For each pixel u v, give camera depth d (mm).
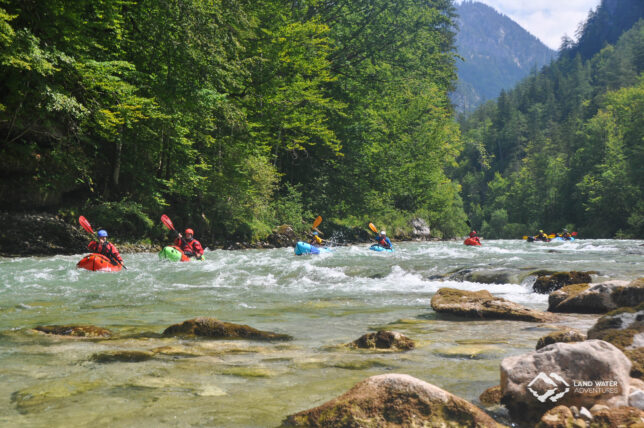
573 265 9625
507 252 16203
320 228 28438
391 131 35906
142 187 18016
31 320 4914
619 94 71562
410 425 2037
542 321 4863
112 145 17406
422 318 5195
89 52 14664
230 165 20578
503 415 2254
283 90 24250
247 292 7398
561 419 1957
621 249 17438
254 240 20984
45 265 10648
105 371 2980
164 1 14711
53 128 14930
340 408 2143
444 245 25734
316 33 25969
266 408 2328
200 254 12883
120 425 2102
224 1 16797
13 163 13992
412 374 2922
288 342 3934
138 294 7051
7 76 12828
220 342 3875
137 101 14398
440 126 38031
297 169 31453
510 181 102812
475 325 4742
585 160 70938
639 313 3264
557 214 73562
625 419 1891
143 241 16625
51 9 12742
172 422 2143
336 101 29500
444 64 39562
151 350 3553
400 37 32750
